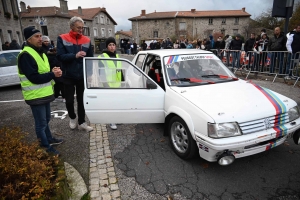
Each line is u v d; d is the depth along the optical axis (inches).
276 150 142.3
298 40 280.1
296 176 117.0
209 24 1952.5
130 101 144.9
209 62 169.5
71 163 134.3
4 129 111.3
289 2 291.7
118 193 107.5
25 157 91.6
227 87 142.4
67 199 92.8
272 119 115.0
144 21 1978.3
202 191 107.8
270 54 314.3
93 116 147.1
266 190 107.5
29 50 120.2
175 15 1908.2
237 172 121.6
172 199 103.3
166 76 152.1
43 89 128.0
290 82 295.3
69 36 154.6
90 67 145.1
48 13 1581.0
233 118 108.0
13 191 76.6
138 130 178.1
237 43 413.1
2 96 308.0
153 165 129.8
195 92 133.9
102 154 143.4
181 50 186.5
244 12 1990.7
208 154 112.7
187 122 120.3
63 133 176.2
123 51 1220.5
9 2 869.8
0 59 337.1
